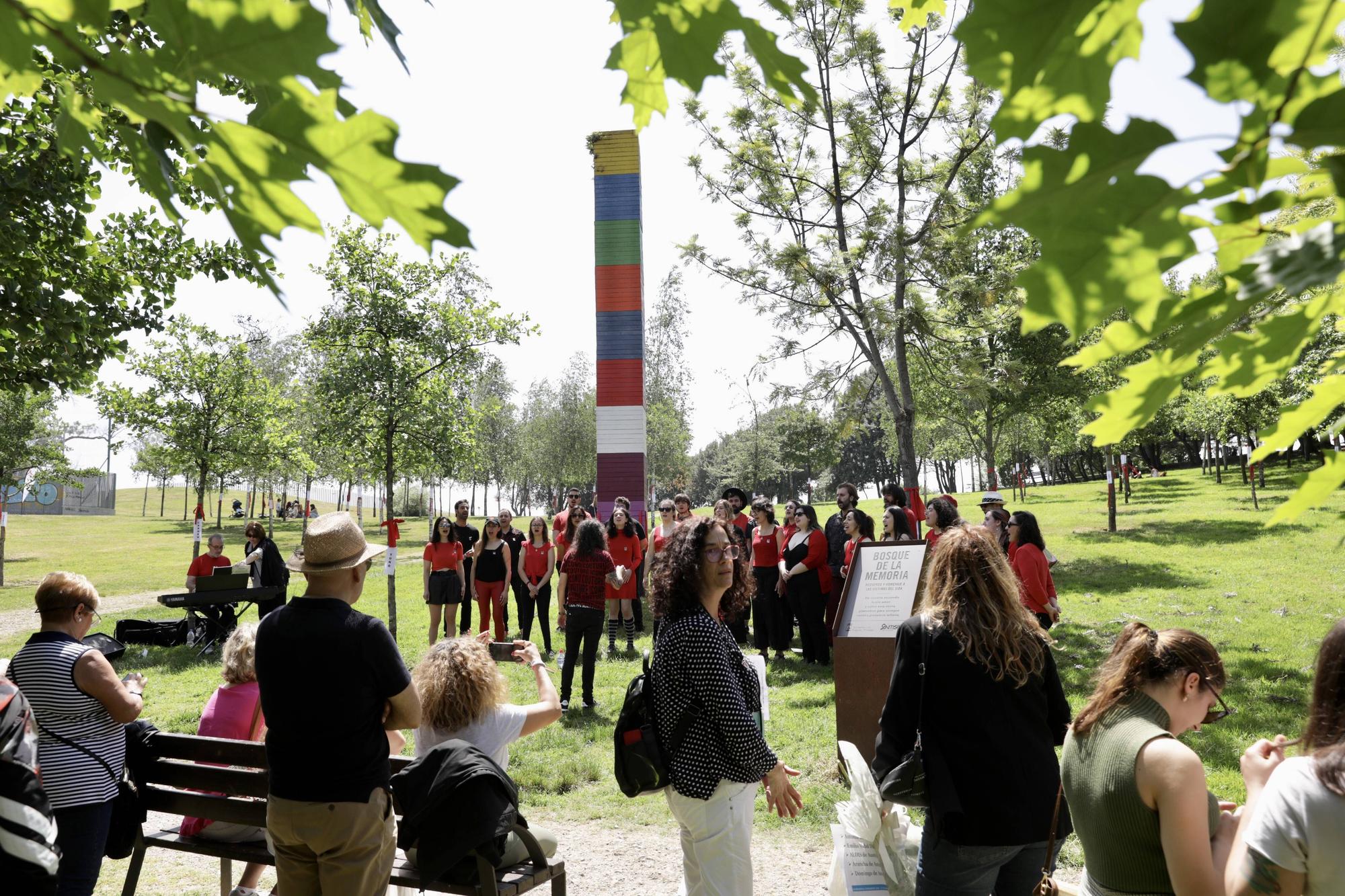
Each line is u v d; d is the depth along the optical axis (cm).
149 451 3734
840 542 1036
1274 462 4028
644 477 1781
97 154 109
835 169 1344
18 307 657
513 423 6253
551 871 376
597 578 869
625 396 1781
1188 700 242
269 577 1327
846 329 1353
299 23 75
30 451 3197
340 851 284
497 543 1130
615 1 94
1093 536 2297
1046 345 2195
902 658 308
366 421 2188
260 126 78
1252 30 57
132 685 409
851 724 623
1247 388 86
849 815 373
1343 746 189
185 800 406
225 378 3619
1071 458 6750
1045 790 290
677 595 338
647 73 103
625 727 331
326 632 288
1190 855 221
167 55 78
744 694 337
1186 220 62
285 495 5922
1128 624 258
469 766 338
